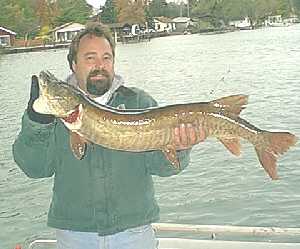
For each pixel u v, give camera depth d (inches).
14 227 162.4
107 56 55.8
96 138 52.4
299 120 290.7
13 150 55.5
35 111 51.4
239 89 448.5
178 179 193.3
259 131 53.6
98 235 56.3
